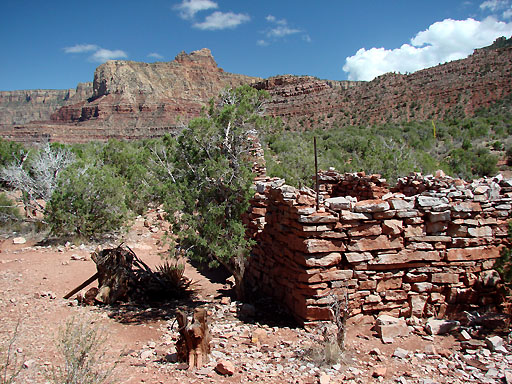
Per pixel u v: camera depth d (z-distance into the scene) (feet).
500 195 25.58
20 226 53.72
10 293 29.60
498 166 119.75
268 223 28.84
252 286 31.27
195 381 17.15
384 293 23.56
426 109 245.45
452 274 24.16
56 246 44.42
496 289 24.61
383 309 23.59
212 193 29.04
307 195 23.50
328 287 22.81
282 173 66.28
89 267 36.83
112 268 29.09
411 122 220.23
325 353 19.12
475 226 24.40
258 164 42.91
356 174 40.19
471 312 24.06
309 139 165.58
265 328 23.66
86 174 49.42
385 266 23.45
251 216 31.81
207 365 18.67
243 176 28.91
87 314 26.07
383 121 246.88
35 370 17.66
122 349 20.75
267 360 19.39
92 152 97.04
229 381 17.19
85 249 43.06
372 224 23.12
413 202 23.94
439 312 24.08
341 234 22.67
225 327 23.93
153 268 36.96
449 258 24.03
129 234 49.93
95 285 32.09
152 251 43.39
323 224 22.63
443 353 19.74
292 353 20.10
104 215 48.37
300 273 23.09
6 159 75.10
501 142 150.71
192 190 28.25
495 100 231.50
